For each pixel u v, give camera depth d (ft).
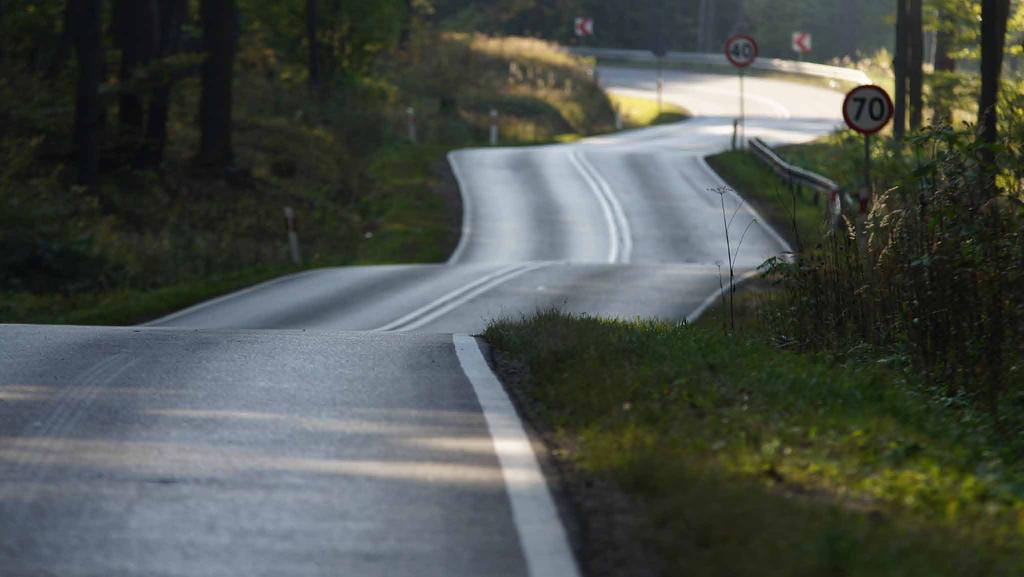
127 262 220.84
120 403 78.84
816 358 104.83
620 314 169.48
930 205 104.53
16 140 247.70
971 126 111.45
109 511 55.98
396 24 483.92
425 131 465.47
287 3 462.19
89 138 264.72
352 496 58.49
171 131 359.25
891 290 110.63
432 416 75.66
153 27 297.74
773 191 336.70
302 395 82.07
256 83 443.32
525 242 285.43
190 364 93.86
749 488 54.60
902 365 103.86
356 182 353.92
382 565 49.01
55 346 103.04
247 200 303.48
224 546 51.24
